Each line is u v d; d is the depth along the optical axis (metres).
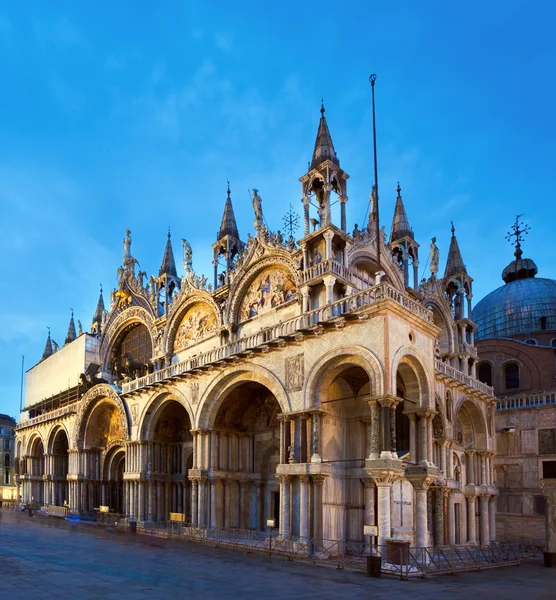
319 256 34.31
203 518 36.34
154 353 50.91
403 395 33.84
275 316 37.53
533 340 62.38
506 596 18.72
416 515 27.72
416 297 43.00
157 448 45.28
